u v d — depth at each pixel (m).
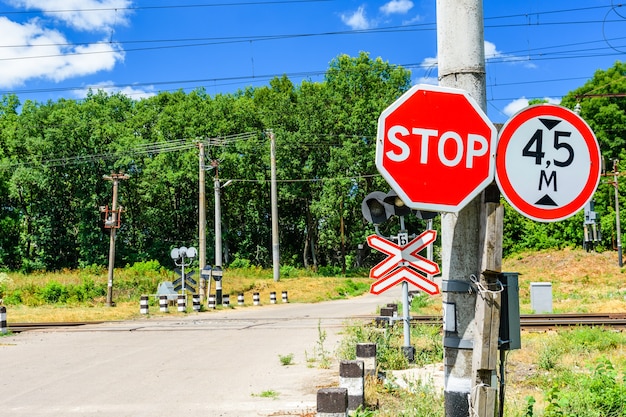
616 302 22.62
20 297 30.08
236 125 61.78
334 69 61.53
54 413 7.41
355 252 64.88
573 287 31.58
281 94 66.06
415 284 10.41
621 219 46.62
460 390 3.65
